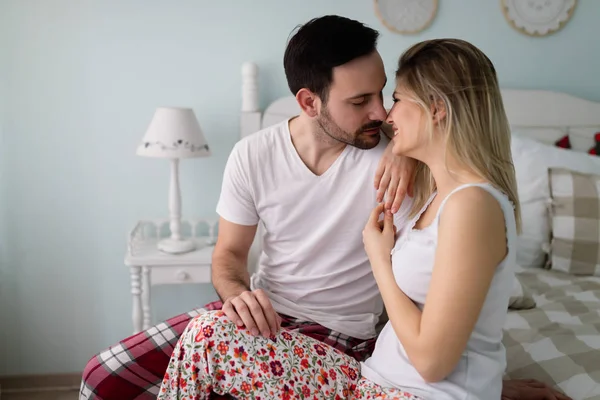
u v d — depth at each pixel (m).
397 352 1.16
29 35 2.42
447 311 0.99
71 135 2.51
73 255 2.60
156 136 2.30
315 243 1.52
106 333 2.68
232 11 2.50
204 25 2.50
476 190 1.04
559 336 1.62
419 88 1.12
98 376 1.43
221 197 1.63
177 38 2.49
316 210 1.54
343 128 1.44
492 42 2.61
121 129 2.53
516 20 2.58
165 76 2.51
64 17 2.42
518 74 2.64
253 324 1.15
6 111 2.46
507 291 1.09
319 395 1.15
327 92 1.41
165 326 1.51
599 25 2.63
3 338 2.62
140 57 2.49
